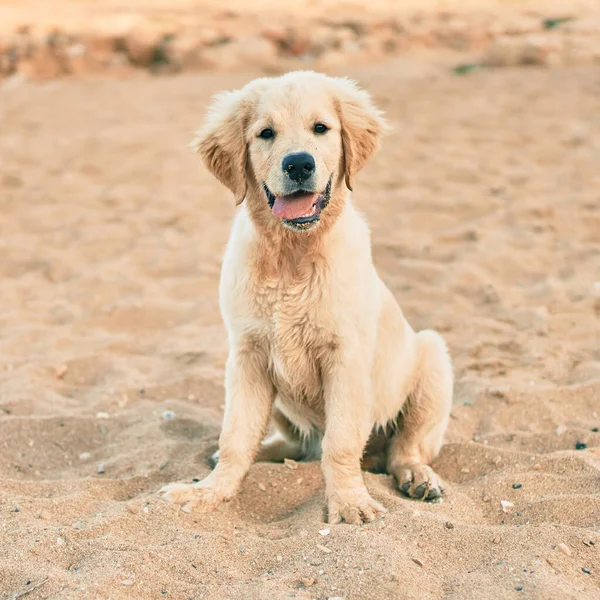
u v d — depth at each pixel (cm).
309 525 441
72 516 451
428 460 548
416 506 466
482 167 1239
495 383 655
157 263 942
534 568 389
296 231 469
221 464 493
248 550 417
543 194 1108
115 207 1141
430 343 562
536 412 609
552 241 960
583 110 1483
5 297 859
